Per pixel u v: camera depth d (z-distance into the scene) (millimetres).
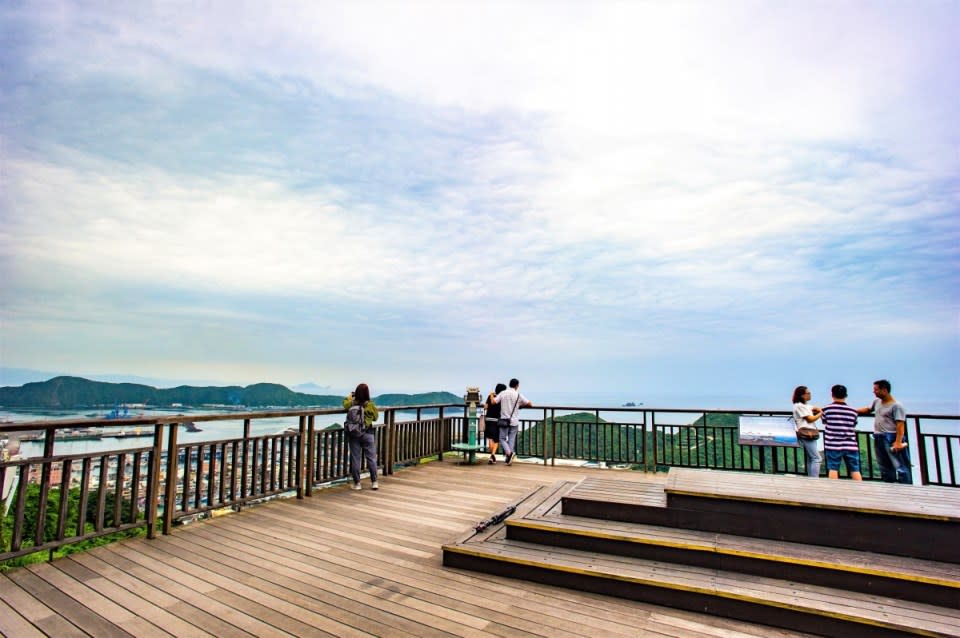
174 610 3396
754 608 3207
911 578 3156
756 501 3996
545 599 3580
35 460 4148
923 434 7230
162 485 5238
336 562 4324
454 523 5527
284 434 6566
